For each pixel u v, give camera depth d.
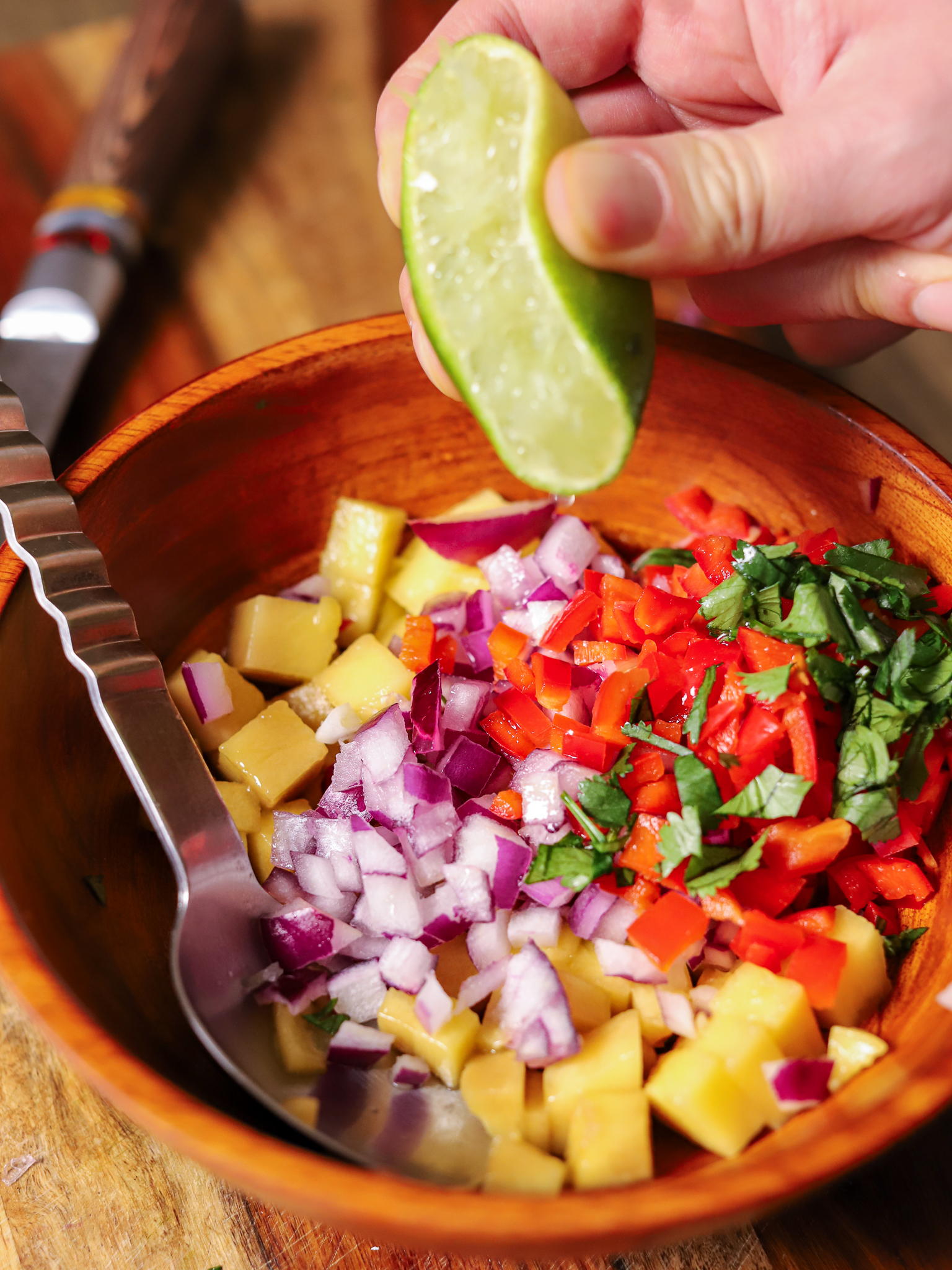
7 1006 0.27
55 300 0.38
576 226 0.22
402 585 0.32
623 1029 0.24
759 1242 0.24
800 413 0.29
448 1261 0.24
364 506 0.32
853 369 0.39
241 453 0.30
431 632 0.30
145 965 0.25
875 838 0.26
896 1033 0.24
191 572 0.30
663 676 0.27
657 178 0.23
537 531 0.32
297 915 0.26
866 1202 0.24
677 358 0.30
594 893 0.26
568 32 0.32
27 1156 0.25
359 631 0.32
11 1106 0.25
